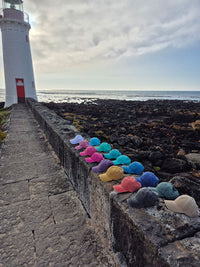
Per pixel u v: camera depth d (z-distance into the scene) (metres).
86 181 2.51
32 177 3.60
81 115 16.64
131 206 1.55
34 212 2.58
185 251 1.11
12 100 19.09
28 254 1.90
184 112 16.70
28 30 19.36
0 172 3.79
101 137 8.23
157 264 1.13
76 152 3.00
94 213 2.30
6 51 18.28
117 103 32.88
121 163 2.54
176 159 5.67
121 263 1.65
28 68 19.48
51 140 5.30
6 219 2.42
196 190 2.21
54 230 2.24
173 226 1.31
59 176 3.65
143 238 1.27
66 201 2.84
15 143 5.76
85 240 2.08
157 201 1.56
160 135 9.80
